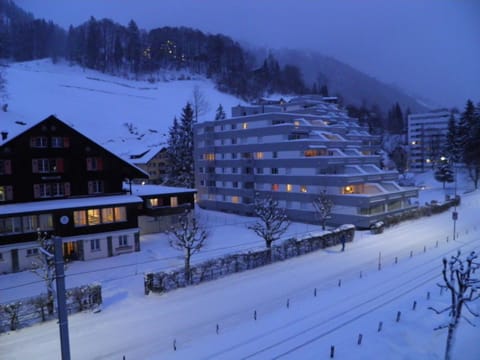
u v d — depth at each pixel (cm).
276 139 6041
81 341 2038
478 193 7875
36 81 16338
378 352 1791
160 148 9625
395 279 2898
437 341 1917
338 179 5147
